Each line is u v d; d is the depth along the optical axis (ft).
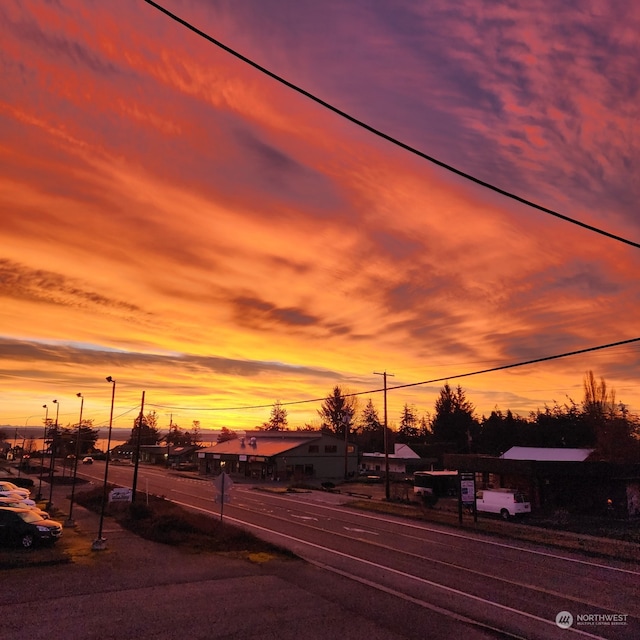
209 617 42.80
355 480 227.40
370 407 447.01
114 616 42.29
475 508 109.81
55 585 51.75
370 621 43.34
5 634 37.50
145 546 75.25
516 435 294.05
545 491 130.52
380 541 86.38
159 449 396.57
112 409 94.58
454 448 323.16
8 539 72.79
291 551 73.20
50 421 376.07
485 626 43.11
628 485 120.37
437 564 68.44
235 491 178.70
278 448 245.45
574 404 272.51
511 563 69.46
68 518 102.27
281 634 39.29
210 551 72.08
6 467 280.31
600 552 76.79
